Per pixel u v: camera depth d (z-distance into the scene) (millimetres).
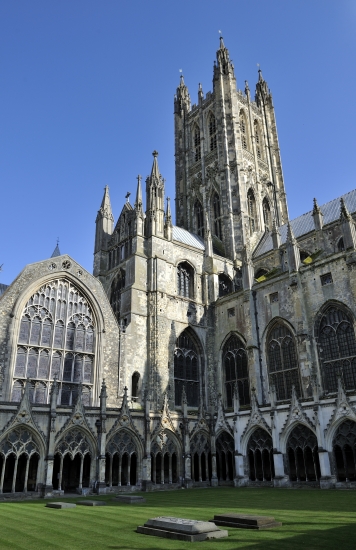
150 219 73188
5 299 55188
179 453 56688
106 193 86750
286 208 109000
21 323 56000
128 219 77000
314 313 58781
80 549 15945
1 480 42500
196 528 17500
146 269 70500
